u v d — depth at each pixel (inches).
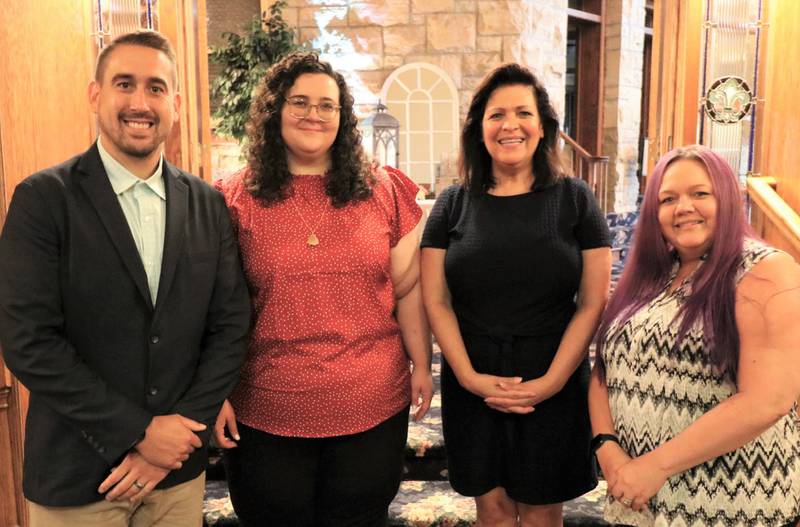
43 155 98.9
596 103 330.3
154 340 63.4
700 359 60.1
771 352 57.4
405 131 261.6
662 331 62.2
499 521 80.4
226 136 263.7
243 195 71.8
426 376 80.0
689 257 65.1
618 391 65.1
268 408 70.4
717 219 61.7
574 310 78.0
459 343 76.4
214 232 67.7
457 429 78.2
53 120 100.8
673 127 127.4
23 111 95.7
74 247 61.4
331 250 69.9
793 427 62.1
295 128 70.1
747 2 121.7
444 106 260.1
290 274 69.2
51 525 63.6
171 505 66.7
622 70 327.9
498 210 76.1
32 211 60.8
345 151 72.3
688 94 124.6
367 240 71.2
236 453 72.9
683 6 123.6
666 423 61.2
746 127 124.3
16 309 59.4
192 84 118.6
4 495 95.5
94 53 110.9
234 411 73.0
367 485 71.7
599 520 95.1
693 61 124.0
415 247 77.2
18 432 95.8
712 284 60.4
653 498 62.4
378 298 72.6
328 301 69.9
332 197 71.4
